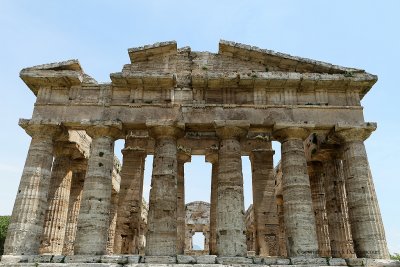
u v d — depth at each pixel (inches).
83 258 772.0
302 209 839.7
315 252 804.6
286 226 853.2
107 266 743.7
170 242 820.6
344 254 989.8
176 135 927.0
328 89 959.0
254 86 951.6
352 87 954.1
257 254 1062.4
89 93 950.4
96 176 863.1
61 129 920.3
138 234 1091.9
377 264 778.2
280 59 977.5
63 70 948.0
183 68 998.4
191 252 1817.2
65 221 1042.7
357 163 886.4
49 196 1029.8
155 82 943.0
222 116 919.7
